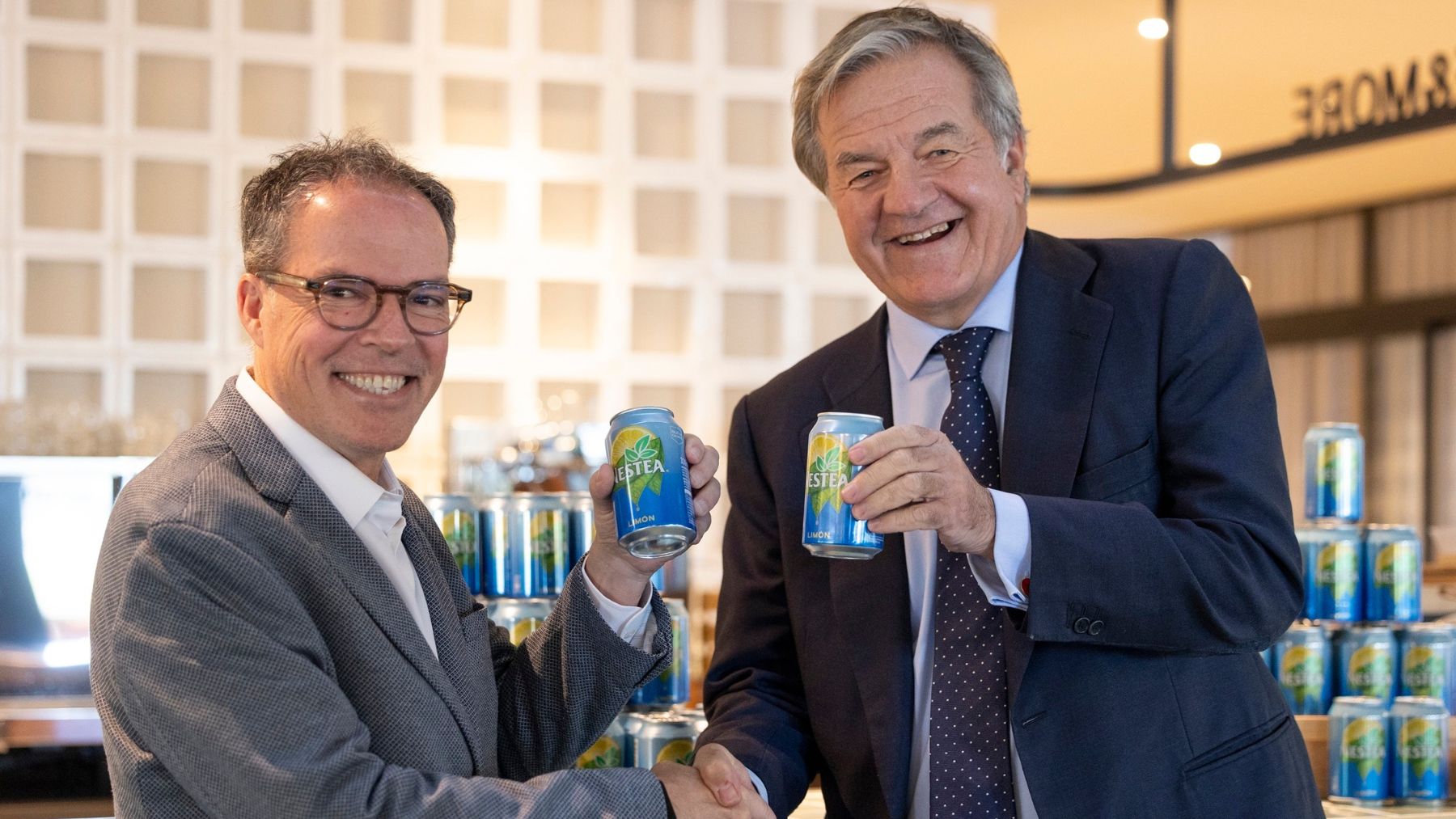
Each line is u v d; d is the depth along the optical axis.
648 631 1.39
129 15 3.43
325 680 1.09
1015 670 1.31
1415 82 4.27
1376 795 1.75
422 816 1.08
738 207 3.91
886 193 1.38
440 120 3.67
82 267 3.43
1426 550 3.81
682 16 3.89
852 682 1.45
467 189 3.73
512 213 3.71
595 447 3.37
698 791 1.23
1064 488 1.35
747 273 3.87
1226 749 1.33
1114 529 1.25
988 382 1.45
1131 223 7.80
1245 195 7.16
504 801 1.11
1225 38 4.99
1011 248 1.45
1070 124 6.08
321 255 1.20
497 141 3.75
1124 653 1.32
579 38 3.84
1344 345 7.58
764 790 1.42
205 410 3.49
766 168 3.91
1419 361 7.22
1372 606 1.88
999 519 1.23
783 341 3.89
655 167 3.81
